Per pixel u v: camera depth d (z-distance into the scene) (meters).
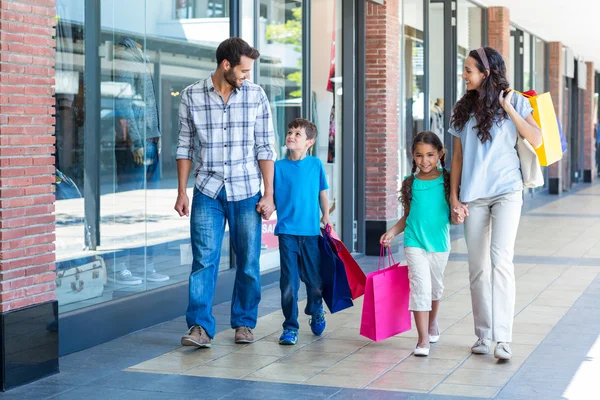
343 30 10.62
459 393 4.85
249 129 6.04
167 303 6.98
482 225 5.69
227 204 6.05
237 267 6.14
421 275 5.71
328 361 5.61
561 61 23.69
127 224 6.75
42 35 5.18
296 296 6.13
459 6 15.12
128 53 6.80
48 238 5.28
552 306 7.49
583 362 5.54
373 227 10.93
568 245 12.11
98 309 6.12
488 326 5.79
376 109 10.88
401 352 5.85
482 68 5.52
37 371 5.17
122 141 6.74
